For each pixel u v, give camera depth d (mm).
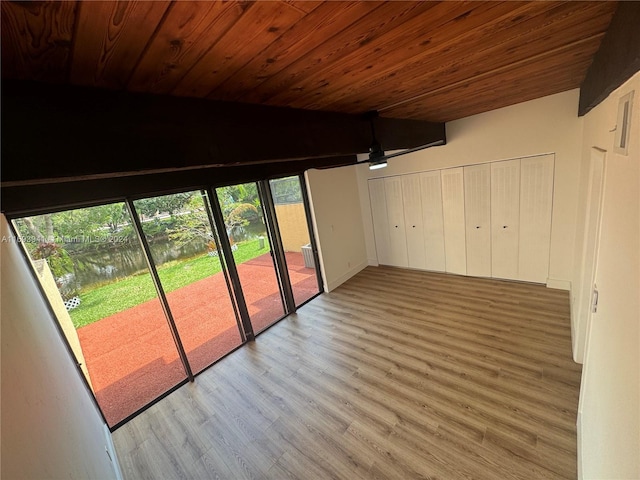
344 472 1996
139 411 2824
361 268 5926
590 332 1786
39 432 1004
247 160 1531
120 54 828
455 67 1602
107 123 1036
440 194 4719
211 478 2109
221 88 1256
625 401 882
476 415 2248
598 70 1596
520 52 1501
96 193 2494
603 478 1114
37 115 892
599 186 1699
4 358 930
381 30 1008
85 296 2768
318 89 1536
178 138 1240
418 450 2059
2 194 2023
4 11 561
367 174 5512
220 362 3463
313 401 2672
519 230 4094
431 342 3248
